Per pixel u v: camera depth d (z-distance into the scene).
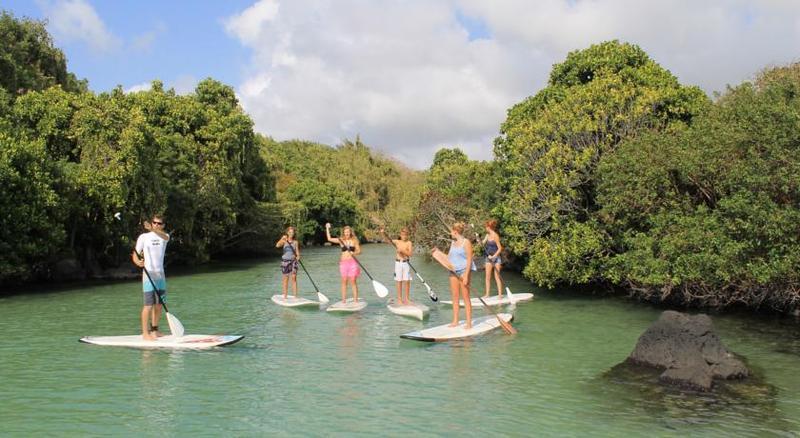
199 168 32.75
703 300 14.72
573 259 16.42
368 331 12.02
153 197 25.78
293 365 9.23
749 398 7.56
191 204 30.84
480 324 12.23
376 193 78.19
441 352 10.09
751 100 13.82
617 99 17.41
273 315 14.19
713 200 14.38
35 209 19.33
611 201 15.33
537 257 16.77
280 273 27.73
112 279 23.97
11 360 9.51
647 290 15.79
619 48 23.12
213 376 8.58
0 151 18.34
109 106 23.48
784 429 6.52
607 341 10.96
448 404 7.37
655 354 8.97
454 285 11.79
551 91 24.41
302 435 6.37
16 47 27.75
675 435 6.37
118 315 14.44
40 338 11.39
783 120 12.13
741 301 14.82
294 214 50.62
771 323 12.59
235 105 43.28
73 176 21.33
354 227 69.19
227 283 22.64
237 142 38.00
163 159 28.98
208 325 12.80
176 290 20.02
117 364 9.26
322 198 62.84
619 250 16.70
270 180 50.81
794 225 11.41
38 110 22.36
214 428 6.56
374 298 17.62
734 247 11.98
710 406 7.27
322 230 64.19
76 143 23.02
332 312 14.59
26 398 7.58
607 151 16.92
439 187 43.84
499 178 26.12
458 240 11.78
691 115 18.69
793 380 8.33
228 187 36.44
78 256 24.53
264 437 6.30
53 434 6.38
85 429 6.53
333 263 34.09
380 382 8.30
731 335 11.38
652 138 15.16
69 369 8.95
